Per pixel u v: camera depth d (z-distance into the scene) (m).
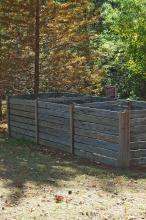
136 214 8.23
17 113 15.54
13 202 8.88
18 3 18.02
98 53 20.67
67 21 18.75
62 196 9.22
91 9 21.14
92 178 10.63
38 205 8.70
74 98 16.11
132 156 11.52
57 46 18.86
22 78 18.86
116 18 22.47
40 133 14.45
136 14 22.16
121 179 10.53
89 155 12.45
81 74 19.30
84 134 12.59
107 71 24.97
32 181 10.34
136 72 22.80
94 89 21.42
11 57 18.62
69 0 18.75
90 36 19.80
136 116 11.47
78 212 8.30
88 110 12.37
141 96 25.80
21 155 12.99
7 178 10.57
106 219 7.95
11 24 18.36
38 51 18.25
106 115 11.78
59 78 19.00
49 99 15.29
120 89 26.47
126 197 9.26
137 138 11.53
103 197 9.24
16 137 15.66
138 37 22.02
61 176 10.77
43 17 18.25
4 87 18.78
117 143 11.52
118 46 24.55
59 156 12.92
